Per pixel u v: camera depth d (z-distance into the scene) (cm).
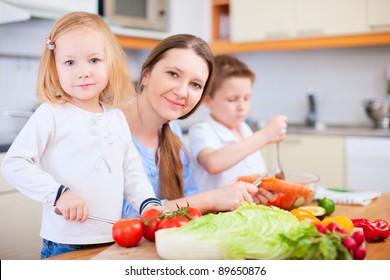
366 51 348
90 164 117
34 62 290
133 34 310
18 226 214
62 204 105
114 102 125
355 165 297
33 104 289
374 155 291
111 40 119
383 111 326
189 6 359
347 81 357
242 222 92
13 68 279
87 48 111
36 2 232
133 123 142
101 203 118
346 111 359
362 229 109
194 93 131
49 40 112
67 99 117
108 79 120
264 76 390
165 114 131
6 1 221
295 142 317
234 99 183
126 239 101
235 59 187
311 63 370
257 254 89
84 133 116
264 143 162
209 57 132
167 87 128
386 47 342
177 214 103
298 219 109
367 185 295
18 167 108
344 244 87
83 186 116
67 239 115
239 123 189
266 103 391
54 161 115
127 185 126
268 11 346
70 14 115
